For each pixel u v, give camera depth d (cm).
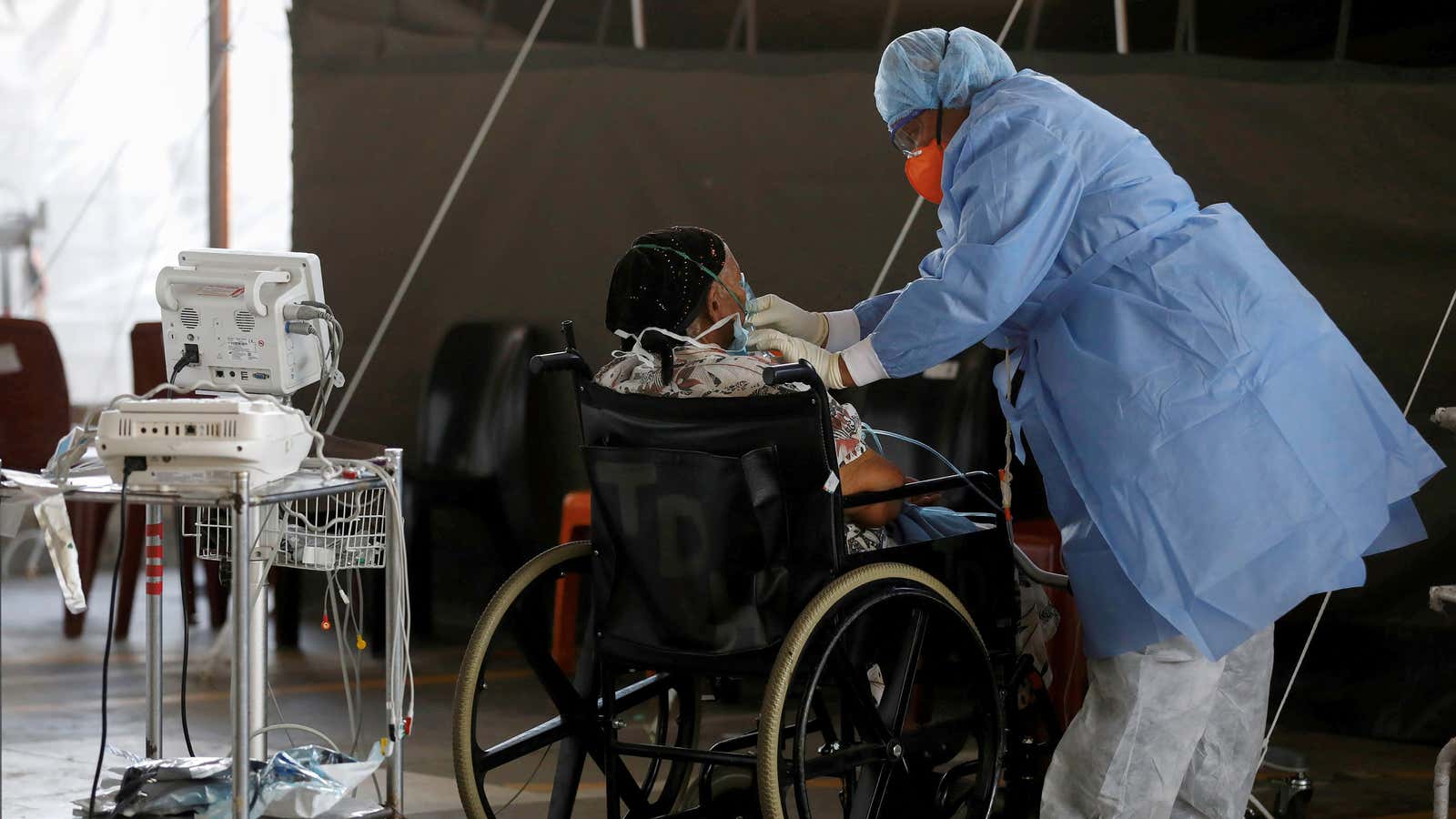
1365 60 643
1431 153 632
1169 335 415
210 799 413
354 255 910
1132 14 691
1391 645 643
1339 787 573
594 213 843
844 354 423
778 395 384
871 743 404
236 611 384
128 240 1045
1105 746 425
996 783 423
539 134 857
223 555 466
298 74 922
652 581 411
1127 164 426
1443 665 629
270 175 984
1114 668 426
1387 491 443
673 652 414
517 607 433
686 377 413
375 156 901
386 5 895
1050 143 414
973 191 417
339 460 429
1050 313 435
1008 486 444
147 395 397
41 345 840
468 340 849
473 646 419
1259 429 409
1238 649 443
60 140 1054
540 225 859
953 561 429
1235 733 447
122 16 1037
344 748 638
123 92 1041
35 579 1059
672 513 401
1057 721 491
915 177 466
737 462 389
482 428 836
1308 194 658
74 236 1055
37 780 580
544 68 853
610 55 834
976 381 676
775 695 375
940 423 677
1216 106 675
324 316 457
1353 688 654
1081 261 426
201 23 1015
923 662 438
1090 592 427
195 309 455
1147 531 411
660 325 417
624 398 406
